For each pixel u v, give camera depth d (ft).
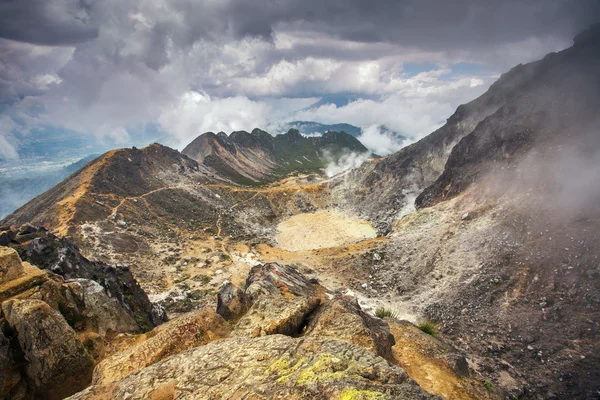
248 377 35.42
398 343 75.61
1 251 72.49
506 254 235.61
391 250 324.60
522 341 176.04
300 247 439.22
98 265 137.69
